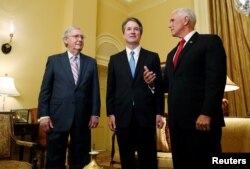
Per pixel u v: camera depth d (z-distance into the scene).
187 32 1.66
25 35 3.79
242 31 3.73
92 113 1.94
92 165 1.28
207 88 1.39
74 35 1.98
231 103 3.64
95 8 4.67
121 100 1.83
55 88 1.92
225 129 2.09
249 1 2.56
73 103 1.87
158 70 1.92
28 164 1.92
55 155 1.79
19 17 3.74
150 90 1.84
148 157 1.76
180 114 1.48
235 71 3.70
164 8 5.07
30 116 3.33
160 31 5.06
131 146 1.79
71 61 1.99
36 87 3.84
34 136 3.14
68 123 1.82
